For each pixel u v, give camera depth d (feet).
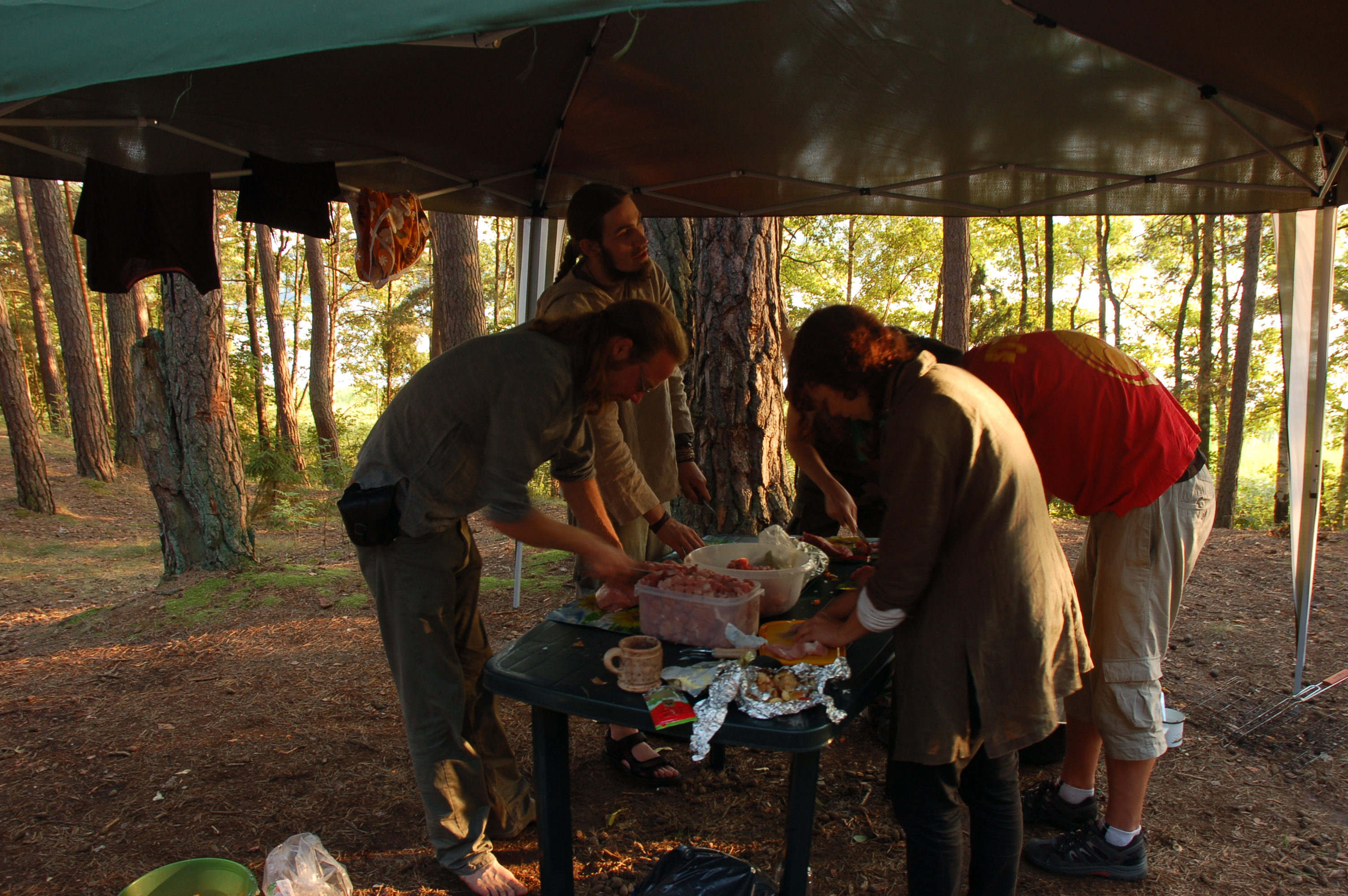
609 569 6.37
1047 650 5.21
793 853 5.45
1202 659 12.14
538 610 15.37
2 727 10.91
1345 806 8.21
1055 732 9.08
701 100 10.21
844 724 5.04
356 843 7.90
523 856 7.57
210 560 18.95
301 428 80.74
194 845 7.90
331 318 75.20
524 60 8.82
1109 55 8.37
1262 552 18.71
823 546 8.54
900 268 84.23
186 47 4.24
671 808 8.45
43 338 60.70
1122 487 6.56
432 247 48.80
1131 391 6.47
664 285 9.36
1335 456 59.82
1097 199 13.07
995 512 4.96
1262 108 8.61
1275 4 6.05
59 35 4.45
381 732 10.46
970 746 5.30
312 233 10.46
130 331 49.19
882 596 5.05
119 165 8.94
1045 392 6.46
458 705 6.69
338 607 16.11
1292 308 11.19
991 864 5.80
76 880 7.35
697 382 14.44
